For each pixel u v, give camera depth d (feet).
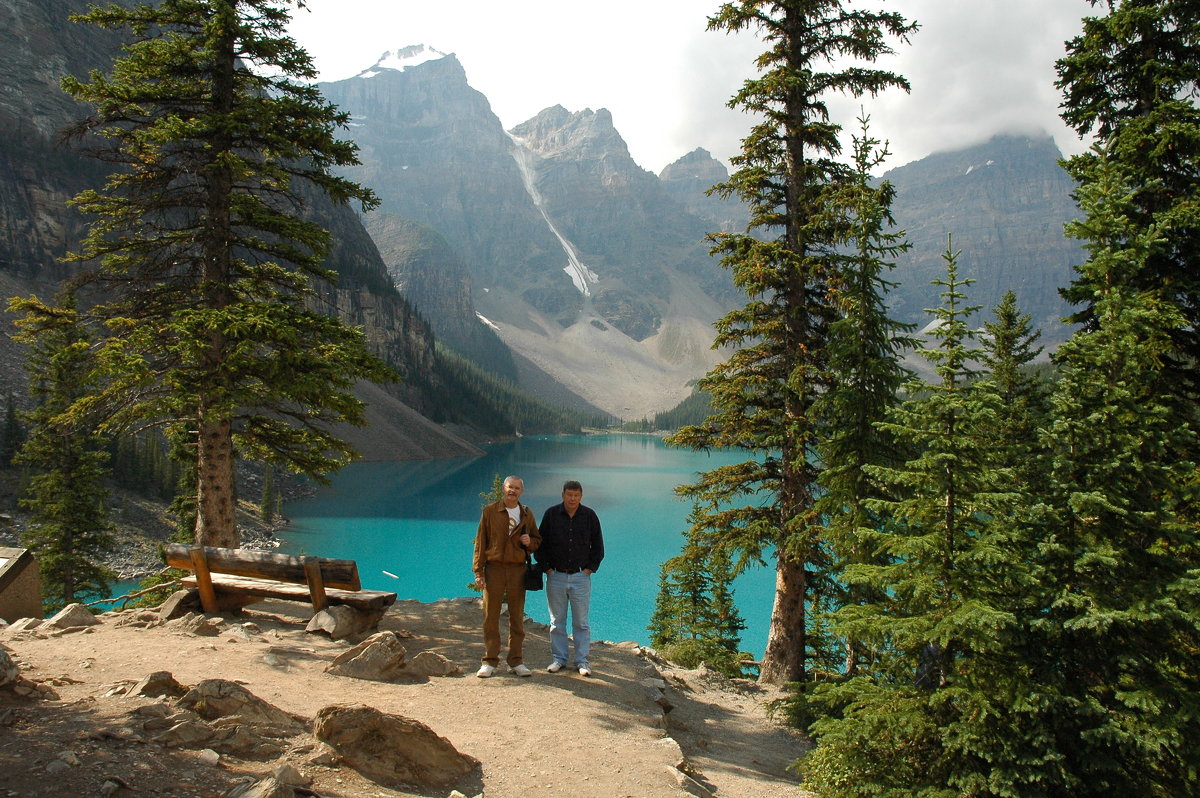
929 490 27.22
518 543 30.81
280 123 44.80
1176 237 37.14
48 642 27.84
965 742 23.88
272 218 44.93
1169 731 21.81
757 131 51.75
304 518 266.16
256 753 17.57
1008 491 26.63
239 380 42.86
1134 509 25.72
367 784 17.42
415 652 34.19
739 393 50.44
